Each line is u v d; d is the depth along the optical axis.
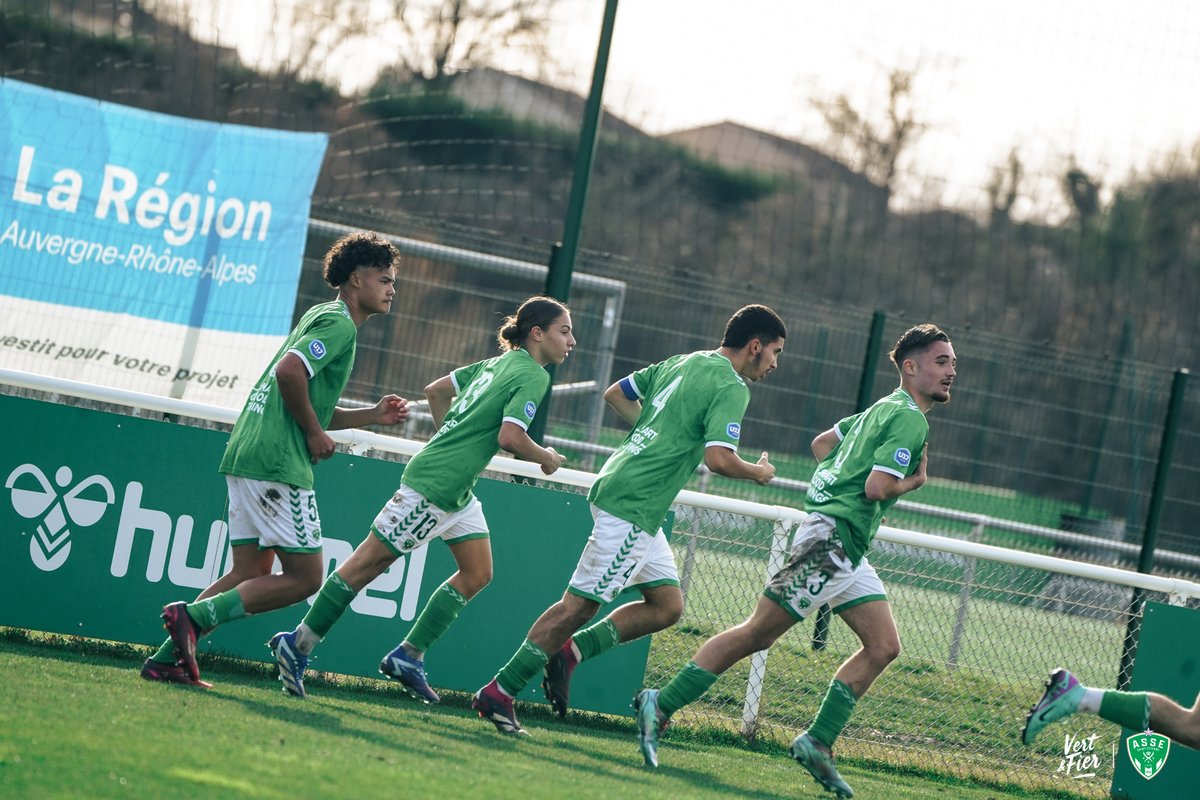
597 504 18.64
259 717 16.22
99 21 56.44
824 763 17.94
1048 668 24.98
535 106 74.31
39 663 18.36
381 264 18.48
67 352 28.95
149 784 12.05
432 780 13.96
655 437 18.62
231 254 29.92
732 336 18.98
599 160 76.00
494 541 21.56
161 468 20.53
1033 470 40.50
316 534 18.02
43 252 28.84
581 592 18.56
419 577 21.28
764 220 79.06
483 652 21.47
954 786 21.64
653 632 19.59
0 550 19.95
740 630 18.45
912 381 18.62
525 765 16.09
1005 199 79.12
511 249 31.41
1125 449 39.66
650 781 16.69
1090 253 80.94
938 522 43.19
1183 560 39.25
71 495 20.22
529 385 18.72
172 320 29.59
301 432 17.83
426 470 18.58
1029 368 36.47
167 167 29.64
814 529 18.23
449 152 72.56
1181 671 23.22
